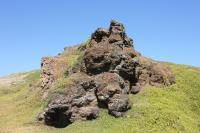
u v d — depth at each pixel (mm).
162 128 45094
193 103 56156
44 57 69312
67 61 67875
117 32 57656
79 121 48938
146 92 54969
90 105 50562
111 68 53812
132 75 55438
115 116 48406
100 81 51875
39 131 48750
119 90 50656
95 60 54500
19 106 63219
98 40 58781
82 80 52531
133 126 45312
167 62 72750
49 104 50812
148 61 61594
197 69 70562
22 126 51438
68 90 51438
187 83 61375
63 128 48938
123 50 57062
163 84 58969
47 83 63875
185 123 47625
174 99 55250
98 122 47781
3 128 51125
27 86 81625
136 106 50562
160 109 49469
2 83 96875
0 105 67000
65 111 49719
